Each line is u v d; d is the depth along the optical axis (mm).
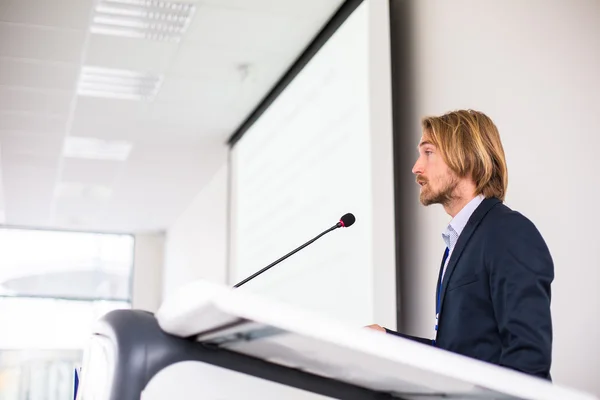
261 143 5074
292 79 4520
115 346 555
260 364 596
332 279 3555
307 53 4285
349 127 3541
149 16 4113
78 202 7633
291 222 4227
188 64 4637
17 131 5672
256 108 5293
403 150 3420
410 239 3299
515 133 2645
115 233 8969
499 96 2760
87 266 8812
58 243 8766
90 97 5098
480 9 2928
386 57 3367
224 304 487
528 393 577
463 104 2998
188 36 4285
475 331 1229
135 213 8125
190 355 564
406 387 619
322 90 3982
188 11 4055
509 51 2729
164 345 559
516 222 1242
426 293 3135
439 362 555
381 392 646
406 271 3301
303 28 4137
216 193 6852
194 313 505
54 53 4449
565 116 2412
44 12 3969
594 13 2359
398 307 3096
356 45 3562
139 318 572
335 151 3684
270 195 4707
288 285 4160
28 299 8570
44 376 8453
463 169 1522
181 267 8039
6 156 6207
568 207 2348
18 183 6938
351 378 614
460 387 594
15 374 8414
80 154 6238
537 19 2600
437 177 1558
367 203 3264
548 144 2471
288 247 4230
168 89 5000
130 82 4926
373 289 3104
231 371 578
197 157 6398
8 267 8570
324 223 3729
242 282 1559
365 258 3230
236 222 5555
